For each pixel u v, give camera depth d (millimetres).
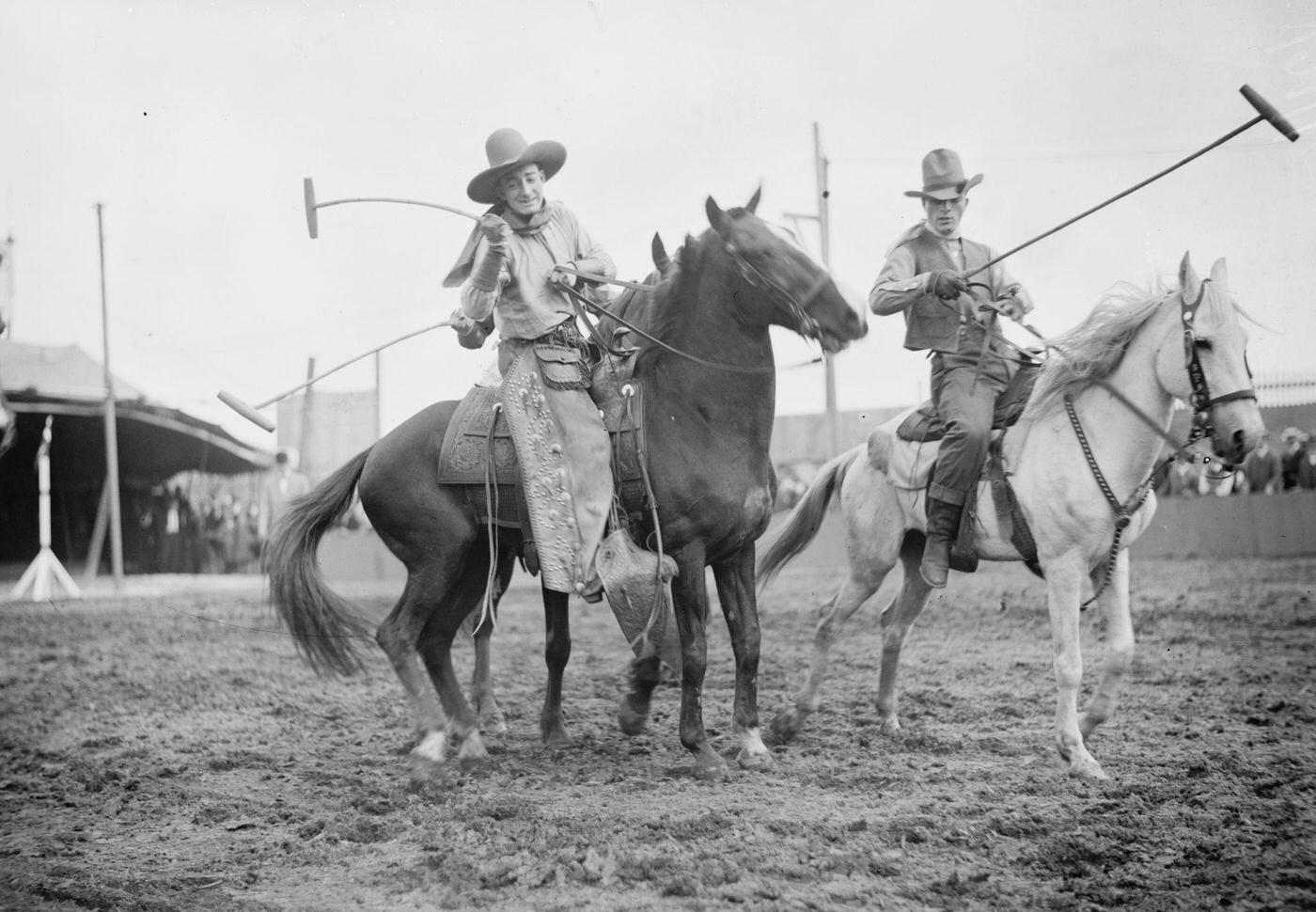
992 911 3889
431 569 5871
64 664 10055
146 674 9430
